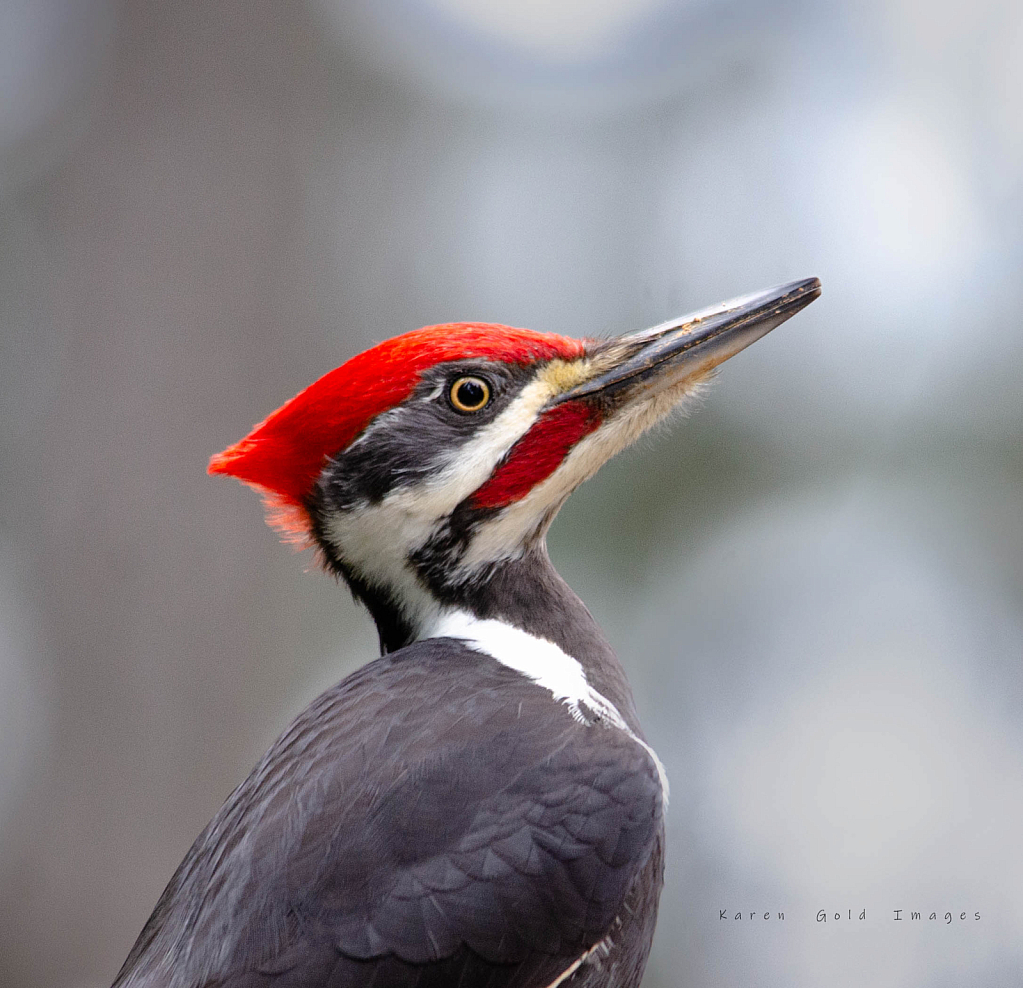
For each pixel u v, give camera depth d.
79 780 12.01
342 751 6.30
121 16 12.74
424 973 5.78
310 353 12.94
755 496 14.04
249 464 7.46
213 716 12.10
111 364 12.38
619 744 6.64
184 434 12.39
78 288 12.47
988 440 14.49
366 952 5.73
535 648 7.17
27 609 12.11
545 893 6.08
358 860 5.91
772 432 14.28
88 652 12.06
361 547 7.40
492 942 5.92
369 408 7.25
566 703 6.76
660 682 13.99
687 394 7.77
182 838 12.02
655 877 6.64
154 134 12.70
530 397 7.44
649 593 13.61
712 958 13.50
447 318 14.57
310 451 7.35
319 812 6.05
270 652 12.30
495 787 6.21
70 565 12.13
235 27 12.94
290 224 12.98
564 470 7.54
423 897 5.87
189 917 6.16
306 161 13.17
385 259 14.23
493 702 6.58
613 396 7.59
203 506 12.25
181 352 12.48
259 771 6.59
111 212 12.59
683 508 13.70
